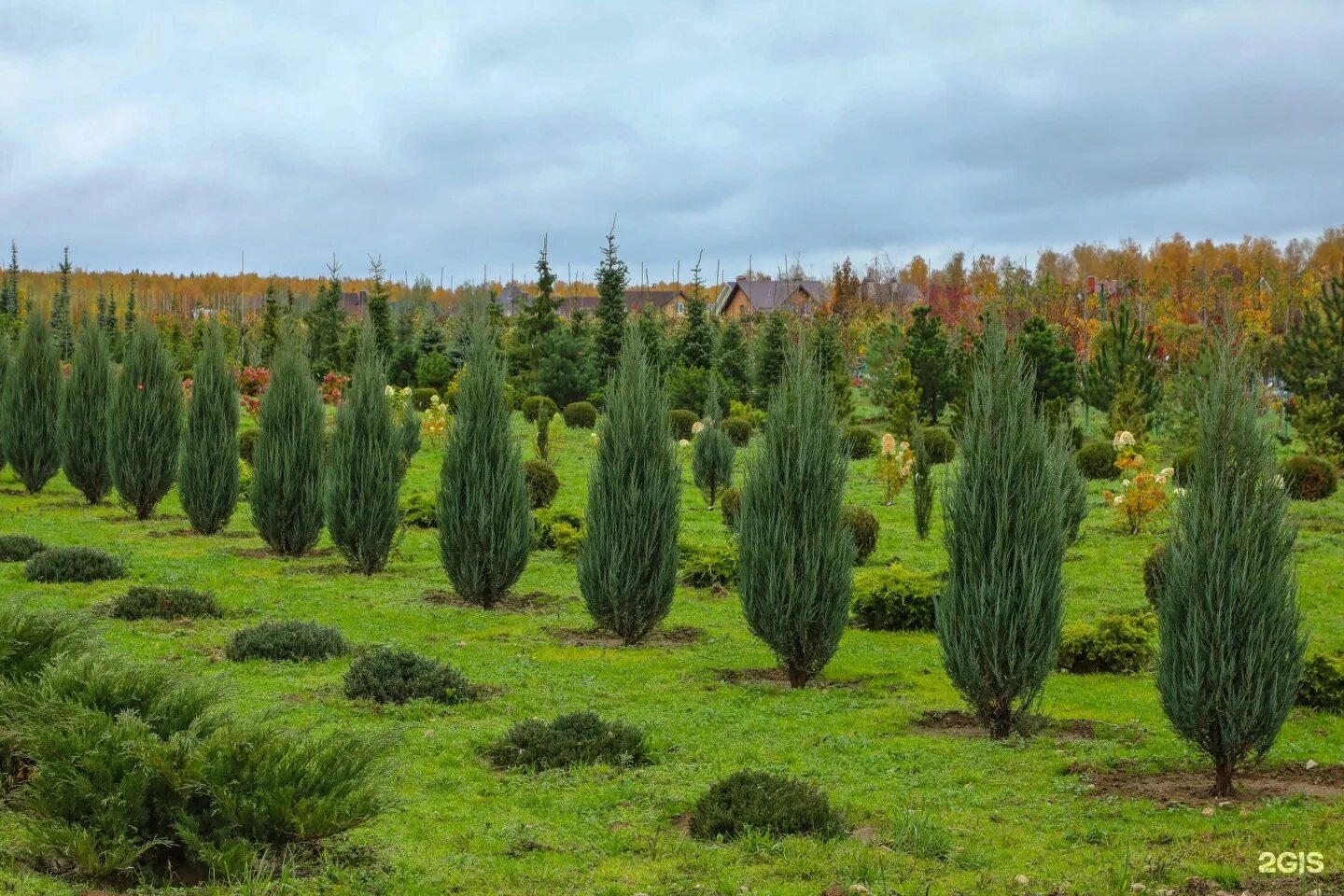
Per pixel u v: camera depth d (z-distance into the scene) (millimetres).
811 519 14484
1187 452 32531
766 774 9828
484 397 19141
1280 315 66625
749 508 14812
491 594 19156
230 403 25453
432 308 98875
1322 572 22344
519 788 10156
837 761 11234
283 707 11617
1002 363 12547
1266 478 10242
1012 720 12469
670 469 17141
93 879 7520
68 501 30172
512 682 14180
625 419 16875
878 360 54156
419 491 32062
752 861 8461
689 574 21641
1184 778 10812
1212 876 8039
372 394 21719
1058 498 12500
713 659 16125
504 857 8484
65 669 8945
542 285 59531
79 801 7680
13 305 84312
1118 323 48188
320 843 8398
